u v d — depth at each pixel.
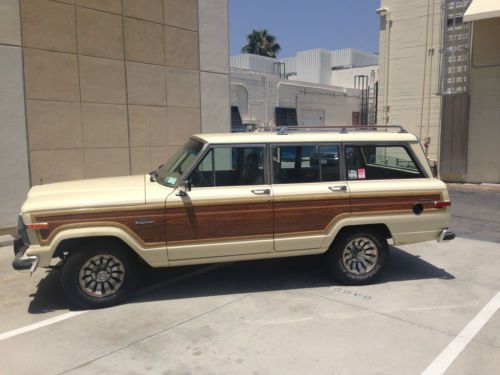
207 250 5.16
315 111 29.95
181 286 5.67
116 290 5.04
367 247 5.70
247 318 4.72
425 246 7.60
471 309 4.95
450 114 16.23
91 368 3.79
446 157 16.47
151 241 4.99
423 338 4.27
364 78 37.97
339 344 4.16
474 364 3.81
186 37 10.66
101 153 9.32
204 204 5.09
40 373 3.72
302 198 5.36
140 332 4.43
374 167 5.70
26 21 8.02
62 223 4.75
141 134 9.99
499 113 15.36
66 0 8.52
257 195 5.23
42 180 8.47
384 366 3.78
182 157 5.63
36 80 8.25
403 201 5.64
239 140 5.31
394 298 5.25
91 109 9.08
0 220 7.95
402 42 17.58
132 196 4.95
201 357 3.95
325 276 6.00
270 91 26.06
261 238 5.30
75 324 4.62
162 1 10.08
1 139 7.87
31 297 5.37
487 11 13.64
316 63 40.22
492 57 15.27
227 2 11.52
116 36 9.33
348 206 5.48
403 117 17.86
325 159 5.54
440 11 16.45
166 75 10.34
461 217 10.06
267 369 3.74
